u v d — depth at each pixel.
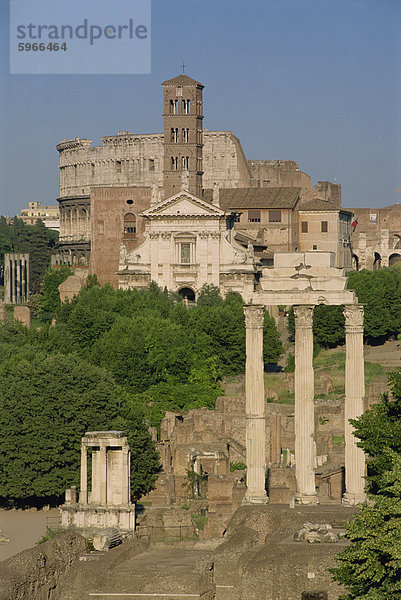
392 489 120.62
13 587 124.88
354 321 154.38
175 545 152.75
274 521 141.75
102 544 148.25
